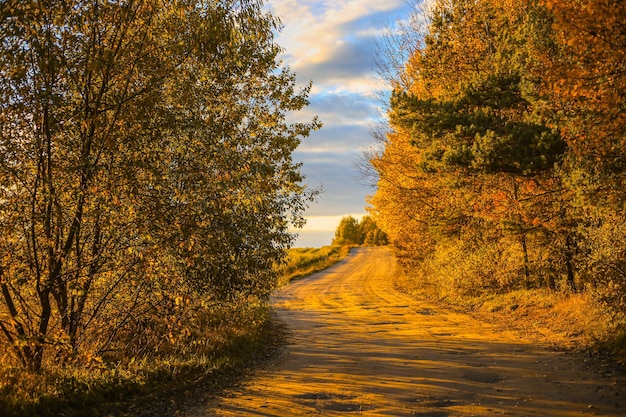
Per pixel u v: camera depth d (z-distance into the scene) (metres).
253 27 8.91
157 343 10.88
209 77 10.29
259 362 11.48
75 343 8.94
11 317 7.80
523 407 6.70
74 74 8.13
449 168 15.94
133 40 8.67
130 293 9.60
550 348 11.12
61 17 7.92
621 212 12.22
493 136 14.28
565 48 10.65
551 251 17.95
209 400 7.76
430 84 23.80
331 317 21.80
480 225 22.22
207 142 9.44
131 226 8.51
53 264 8.45
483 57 21.86
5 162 7.83
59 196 7.91
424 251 30.66
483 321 17.08
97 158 8.05
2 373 7.03
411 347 12.58
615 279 11.08
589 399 6.94
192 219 8.66
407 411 6.72
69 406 6.64
